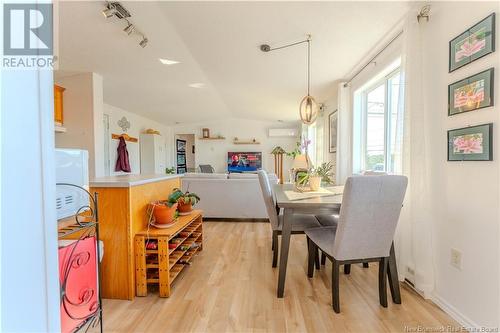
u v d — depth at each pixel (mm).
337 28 2359
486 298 1403
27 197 487
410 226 1973
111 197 1801
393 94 2828
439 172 1755
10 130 462
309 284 2035
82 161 1145
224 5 2139
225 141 8555
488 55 1382
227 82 4207
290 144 8461
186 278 2135
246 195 4109
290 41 2672
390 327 1516
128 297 1810
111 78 3805
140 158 6582
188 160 9258
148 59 3242
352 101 3580
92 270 1075
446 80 1687
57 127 3232
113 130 5477
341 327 1512
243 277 2152
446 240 1692
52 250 538
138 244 1846
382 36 2467
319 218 2371
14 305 470
